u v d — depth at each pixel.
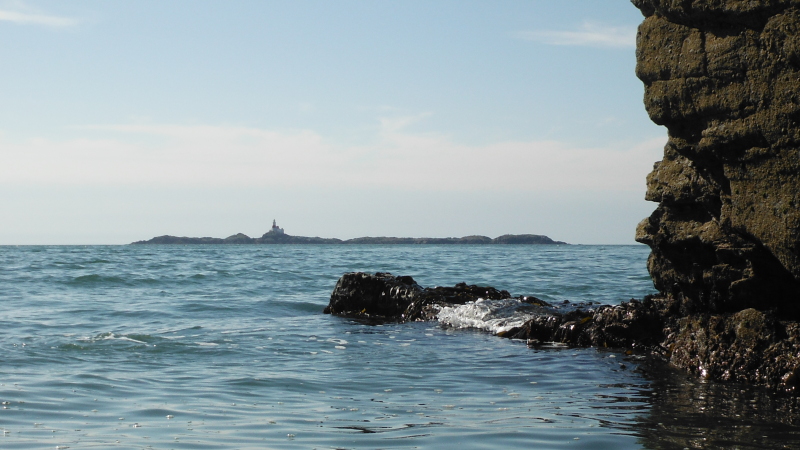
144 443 6.12
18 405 7.46
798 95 7.00
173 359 10.50
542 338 12.34
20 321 14.63
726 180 8.20
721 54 7.70
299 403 7.72
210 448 5.97
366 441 6.16
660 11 8.40
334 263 43.81
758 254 8.15
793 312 8.44
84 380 8.81
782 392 7.95
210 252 84.69
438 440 6.17
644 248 117.00
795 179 7.22
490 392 8.27
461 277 27.47
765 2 7.12
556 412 7.21
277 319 15.88
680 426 6.57
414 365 10.09
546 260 47.47
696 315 9.74
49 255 58.75
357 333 13.47
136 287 24.19
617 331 11.17
